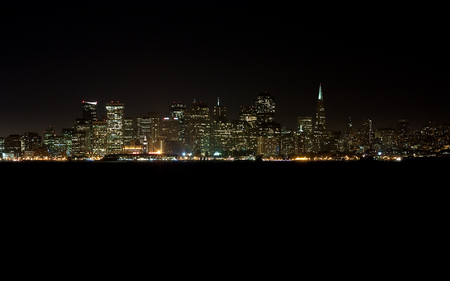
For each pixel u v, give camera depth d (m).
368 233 44.34
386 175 193.25
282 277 29.20
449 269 31.03
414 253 35.50
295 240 40.62
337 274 29.89
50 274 30.44
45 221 54.69
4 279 29.45
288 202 75.25
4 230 47.91
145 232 45.62
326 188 111.12
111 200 81.69
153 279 29.06
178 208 66.94
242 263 32.62
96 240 41.66
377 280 28.67
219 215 58.25
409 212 61.47
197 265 32.12
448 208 66.69
